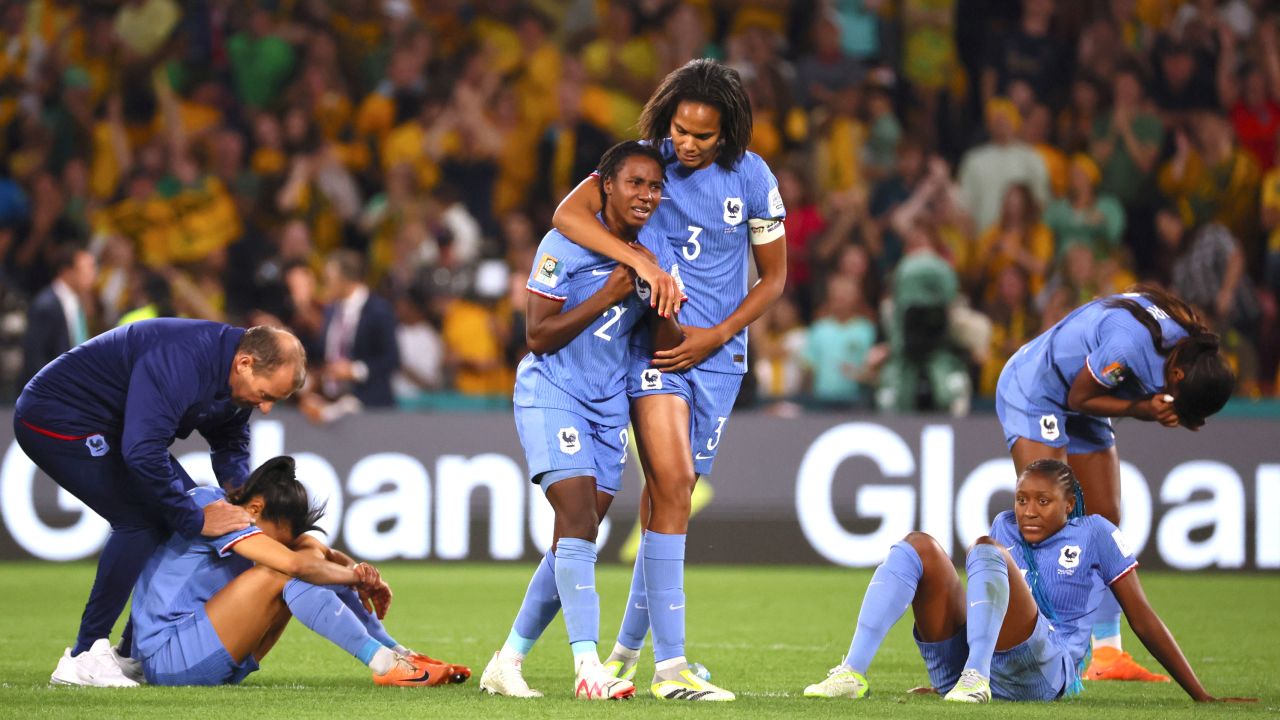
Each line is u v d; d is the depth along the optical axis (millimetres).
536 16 54969
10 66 55562
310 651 23281
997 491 38906
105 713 15555
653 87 54281
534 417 17734
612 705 16406
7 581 34719
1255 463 38562
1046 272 48531
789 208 49469
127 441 17562
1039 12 55781
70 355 18484
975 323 44625
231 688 17703
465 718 15234
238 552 17875
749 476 39812
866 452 39500
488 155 51656
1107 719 15500
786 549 39625
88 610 18594
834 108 52719
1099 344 20875
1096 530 18141
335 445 38969
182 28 55438
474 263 47344
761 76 52812
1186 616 30391
